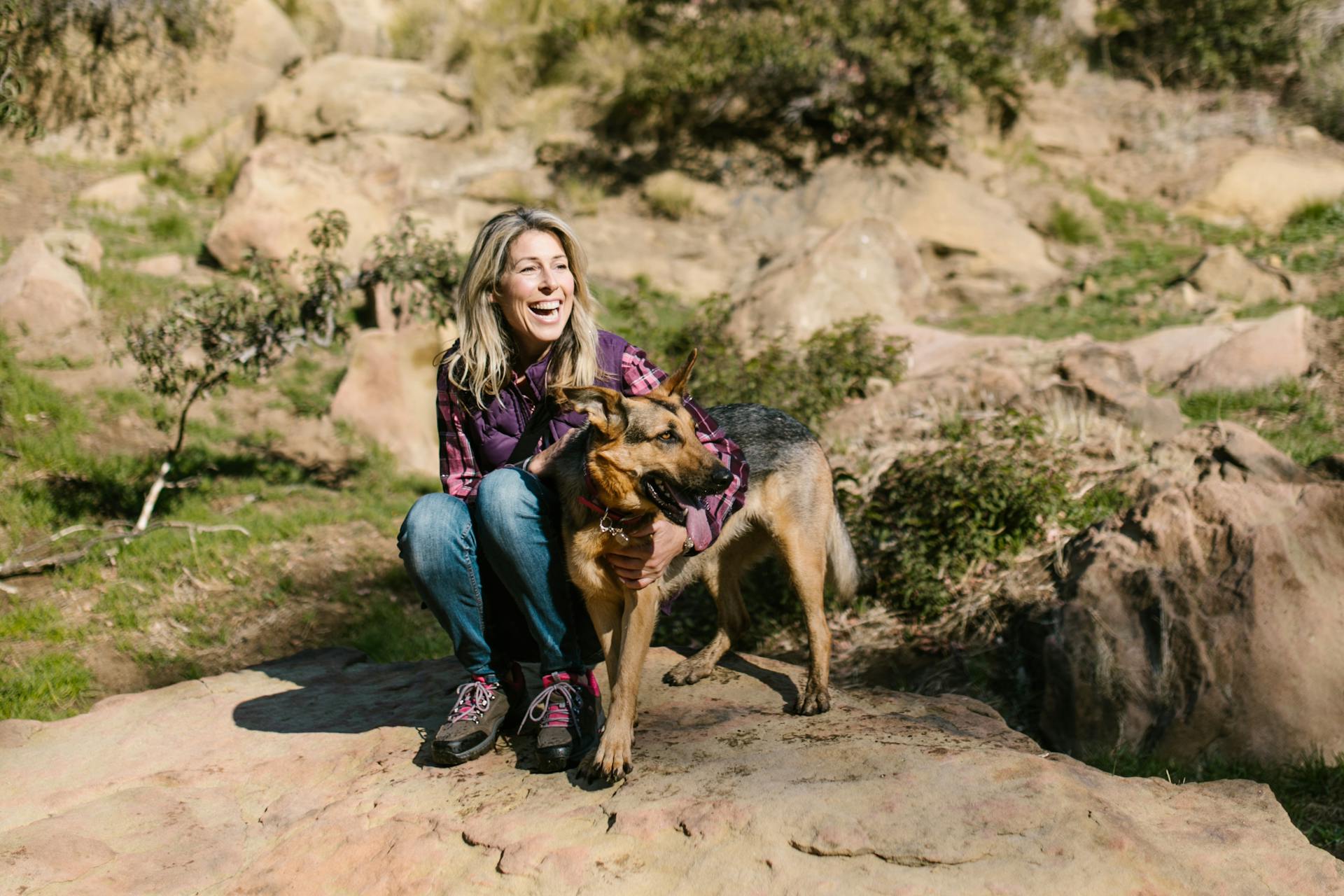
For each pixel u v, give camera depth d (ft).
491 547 10.34
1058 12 57.21
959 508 23.61
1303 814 15.89
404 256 34.45
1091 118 60.70
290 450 34.09
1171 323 41.88
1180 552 19.90
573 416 11.59
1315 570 18.74
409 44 59.77
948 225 50.90
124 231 45.39
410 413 35.58
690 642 23.30
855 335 32.83
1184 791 9.84
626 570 10.28
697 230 52.85
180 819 10.49
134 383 31.27
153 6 52.47
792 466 13.56
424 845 9.36
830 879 8.21
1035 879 7.98
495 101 57.36
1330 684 17.76
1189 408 30.22
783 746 10.56
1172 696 18.49
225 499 30.25
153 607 24.71
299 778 11.19
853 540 24.08
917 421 28.17
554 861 8.82
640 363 12.46
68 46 50.67
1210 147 57.52
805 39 54.54
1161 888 7.98
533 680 13.24
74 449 29.96
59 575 25.26
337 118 51.85
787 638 23.22
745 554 14.23
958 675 21.09
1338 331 32.24
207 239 43.70
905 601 22.99
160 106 53.26
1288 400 29.63
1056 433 26.05
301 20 58.75
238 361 29.96
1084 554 21.33
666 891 8.41
